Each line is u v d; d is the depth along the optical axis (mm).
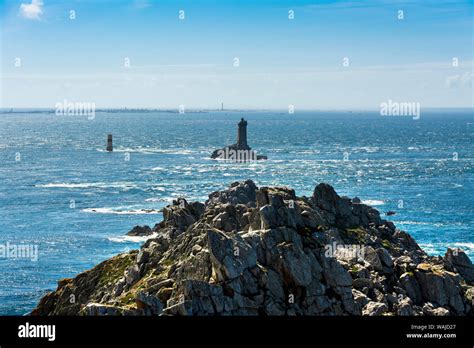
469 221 151500
